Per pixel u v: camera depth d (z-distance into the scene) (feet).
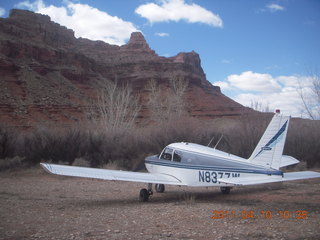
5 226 19.94
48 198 31.17
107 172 28.50
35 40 291.99
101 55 429.79
